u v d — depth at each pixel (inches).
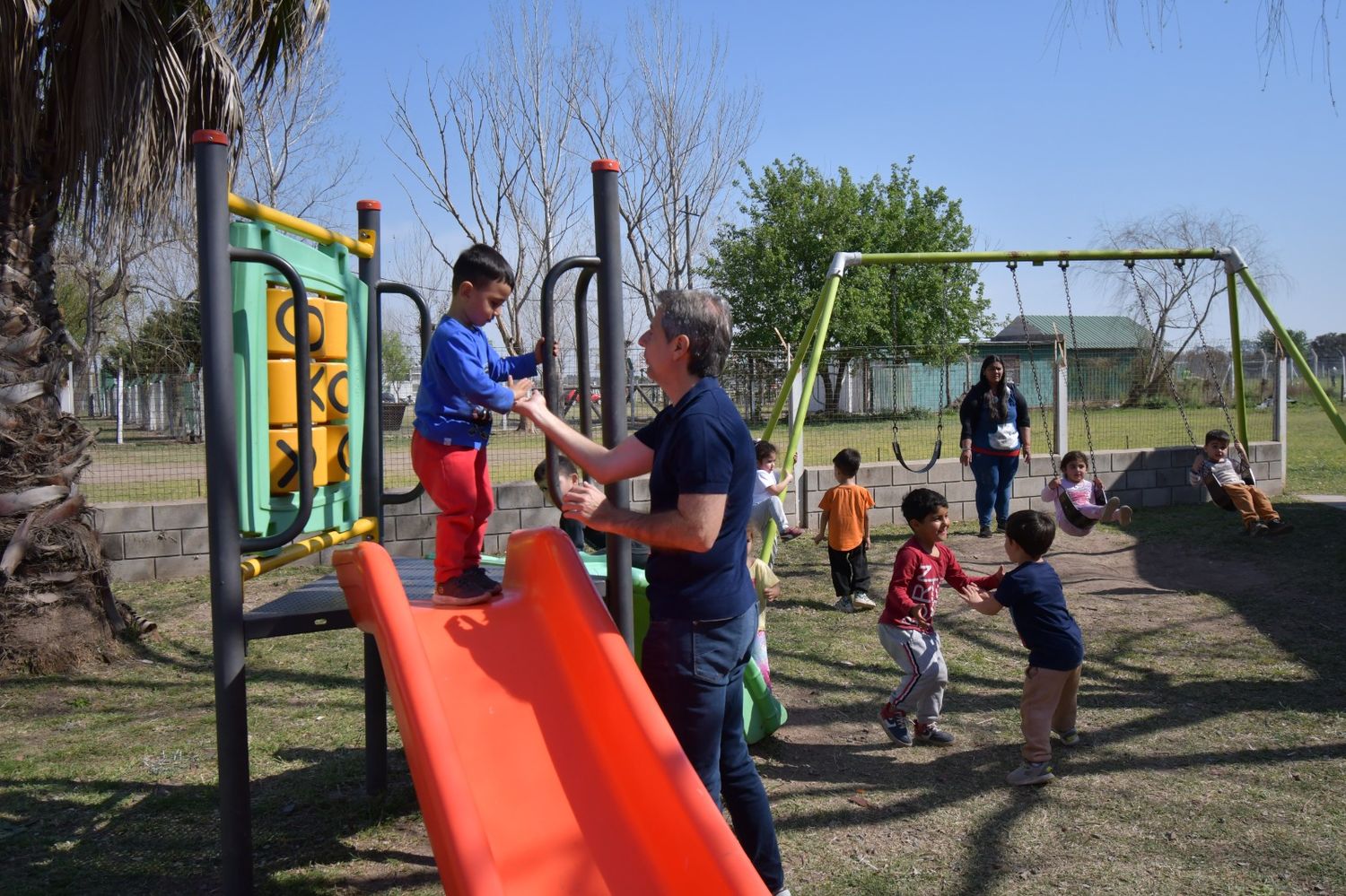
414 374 954.7
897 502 442.6
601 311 126.4
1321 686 216.8
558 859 97.1
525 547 132.6
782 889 120.3
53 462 243.8
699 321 110.0
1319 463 641.6
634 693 105.0
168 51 225.9
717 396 110.0
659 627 111.2
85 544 247.4
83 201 245.1
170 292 829.8
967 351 1133.7
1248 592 307.6
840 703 215.3
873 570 349.1
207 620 288.7
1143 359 585.3
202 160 115.1
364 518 158.2
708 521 104.1
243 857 120.5
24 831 152.5
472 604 125.5
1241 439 400.5
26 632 236.5
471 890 83.4
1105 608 292.7
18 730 199.6
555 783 103.8
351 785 170.6
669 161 1311.5
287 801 163.6
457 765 93.0
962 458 407.5
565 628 117.6
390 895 133.7
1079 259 337.1
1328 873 135.3
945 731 193.3
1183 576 335.0
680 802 95.4
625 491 125.2
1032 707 168.4
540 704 111.3
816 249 1204.5
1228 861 139.5
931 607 185.0
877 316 1181.1
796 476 426.3
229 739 119.3
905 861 141.9
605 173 125.6
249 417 124.3
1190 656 243.0
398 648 104.0
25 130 226.4
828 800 163.5
